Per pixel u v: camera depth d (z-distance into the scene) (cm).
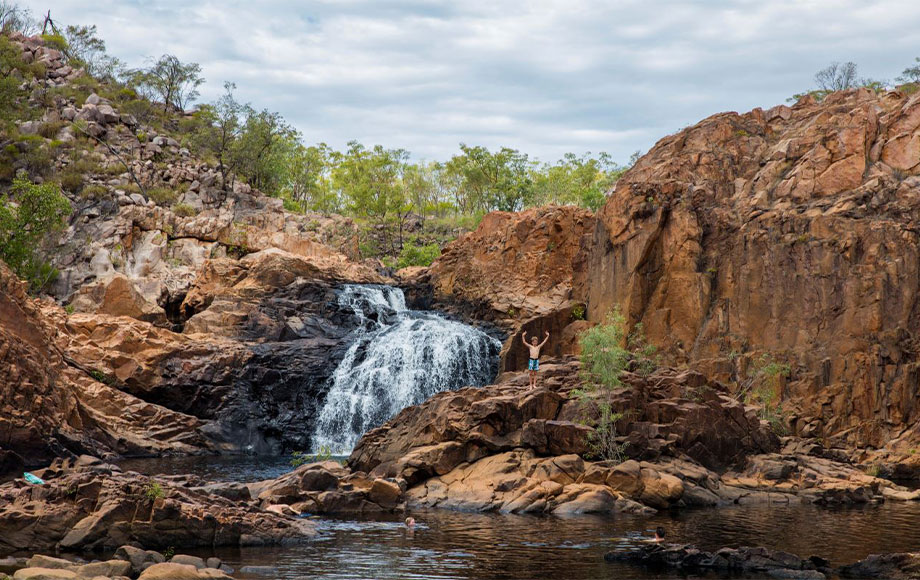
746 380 4844
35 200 6075
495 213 6994
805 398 4644
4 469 3734
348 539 2364
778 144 5612
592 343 3550
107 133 8806
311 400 5372
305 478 2953
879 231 4728
